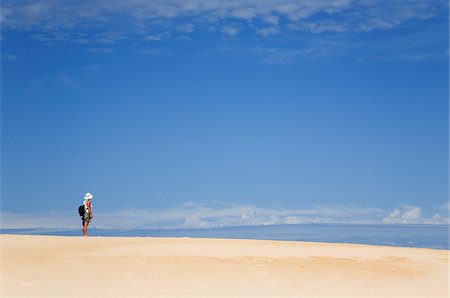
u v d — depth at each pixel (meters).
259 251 26.89
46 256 22.64
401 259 27.69
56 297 16.56
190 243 29.80
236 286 19.44
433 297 19.81
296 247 30.02
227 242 31.66
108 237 32.72
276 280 20.73
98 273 20.06
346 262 25.27
